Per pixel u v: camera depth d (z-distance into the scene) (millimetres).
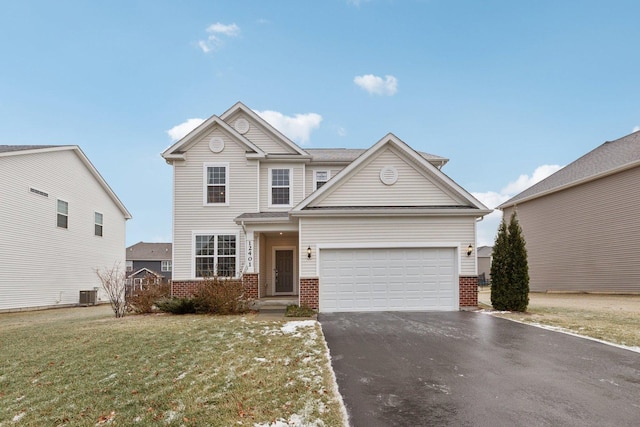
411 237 12141
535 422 3881
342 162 16531
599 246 17891
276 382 5066
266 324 9195
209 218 15375
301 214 12039
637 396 4531
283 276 16484
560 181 20688
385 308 11922
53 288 18547
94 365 6234
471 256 12125
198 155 15625
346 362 5977
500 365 5781
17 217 16453
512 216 11891
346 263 12055
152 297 13234
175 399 4656
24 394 5211
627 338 7324
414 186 12852
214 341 7457
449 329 8516
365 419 3973
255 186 15570
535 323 9094
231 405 4371
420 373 5438
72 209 20156
